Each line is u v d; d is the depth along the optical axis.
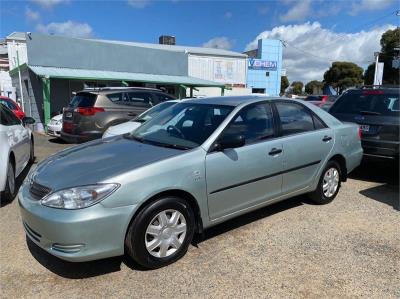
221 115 4.10
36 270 3.45
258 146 4.14
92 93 9.23
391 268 3.52
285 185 4.54
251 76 34.88
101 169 3.33
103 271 3.43
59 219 3.01
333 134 5.14
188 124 4.19
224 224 4.51
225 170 3.80
